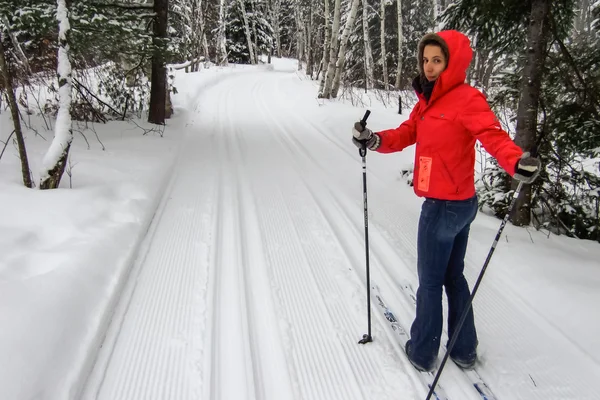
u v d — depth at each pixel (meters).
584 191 4.49
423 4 20.52
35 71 7.73
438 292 2.22
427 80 2.09
